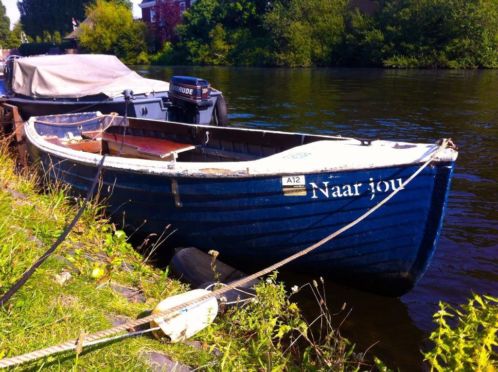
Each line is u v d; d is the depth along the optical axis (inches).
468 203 269.9
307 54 1515.7
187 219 191.5
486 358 92.4
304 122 525.3
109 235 176.1
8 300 111.7
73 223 144.9
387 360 143.5
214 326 131.3
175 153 243.1
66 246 155.0
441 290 184.2
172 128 269.3
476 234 230.8
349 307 173.0
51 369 96.9
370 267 176.6
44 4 3267.7
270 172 167.2
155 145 258.4
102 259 159.5
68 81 369.7
